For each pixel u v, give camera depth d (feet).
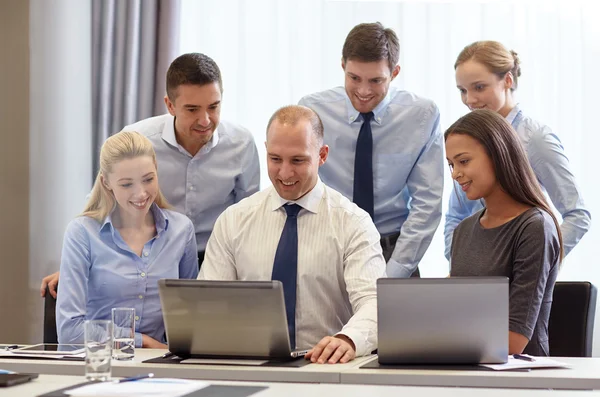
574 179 12.43
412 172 12.88
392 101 12.78
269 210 10.40
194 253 11.38
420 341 7.95
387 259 12.80
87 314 10.77
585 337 10.23
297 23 15.39
